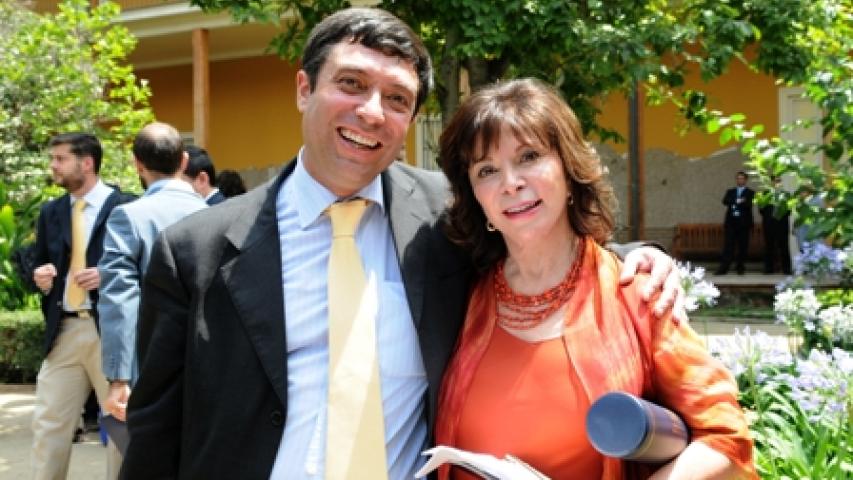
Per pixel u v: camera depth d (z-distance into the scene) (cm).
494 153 193
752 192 1469
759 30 624
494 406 191
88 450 599
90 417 648
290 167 222
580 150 196
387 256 215
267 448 194
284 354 197
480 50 552
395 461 199
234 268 202
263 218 210
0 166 1073
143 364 207
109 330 397
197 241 205
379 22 205
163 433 206
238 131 1711
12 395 779
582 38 569
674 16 671
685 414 180
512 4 547
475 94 201
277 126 1680
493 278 207
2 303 936
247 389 196
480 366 197
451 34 599
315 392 198
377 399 198
